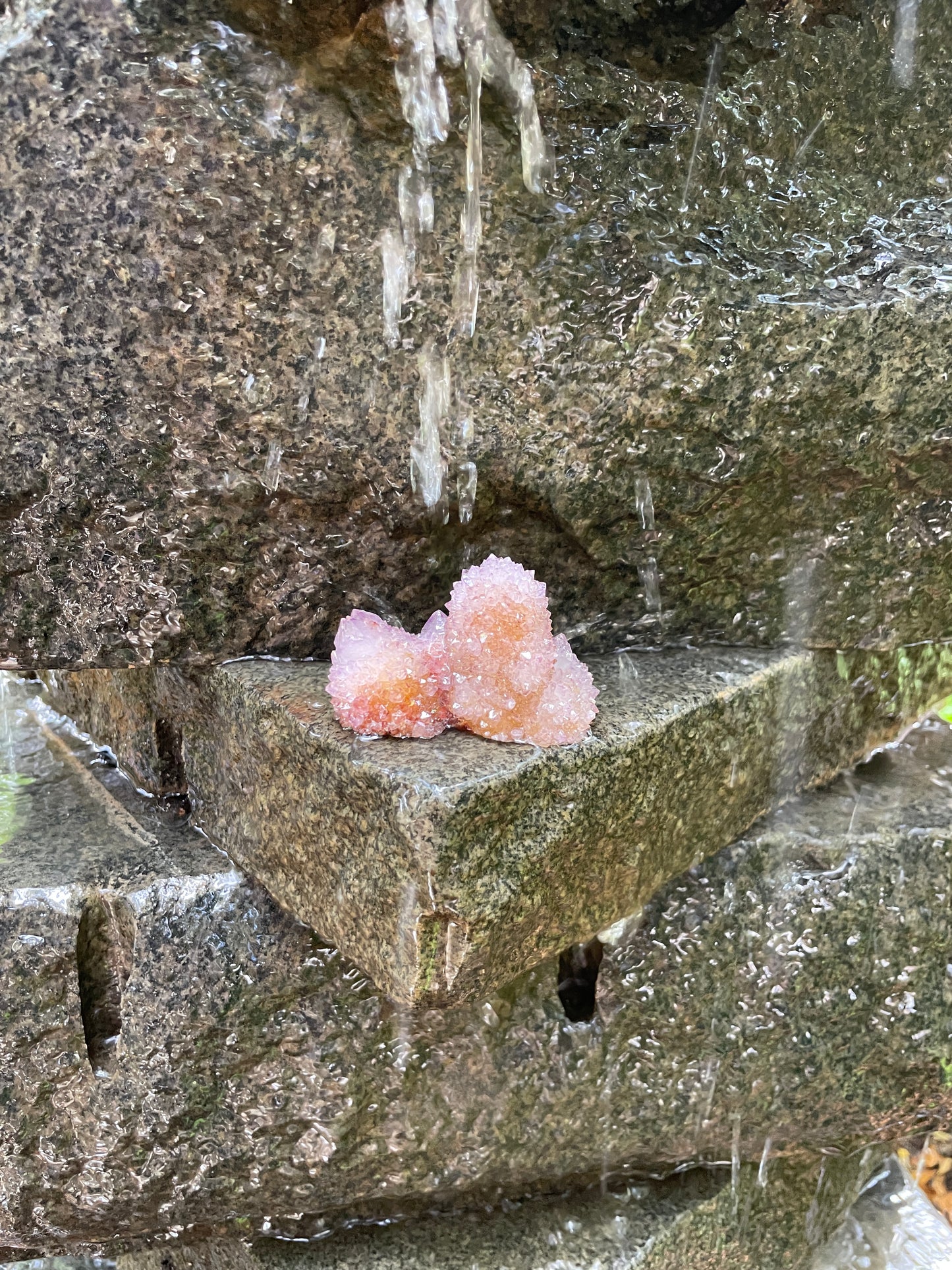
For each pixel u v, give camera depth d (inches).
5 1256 13.0
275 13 9.2
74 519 10.7
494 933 9.3
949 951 13.4
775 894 12.9
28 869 11.6
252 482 10.8
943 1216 16.7
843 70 11.7
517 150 10.4
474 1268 12.6
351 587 11.7
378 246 10.2
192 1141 11.6
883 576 13.4
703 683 11.7
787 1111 13.5
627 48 10.7
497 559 9.9
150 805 13.4
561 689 9.8
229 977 11.4
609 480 11.7
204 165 9.5
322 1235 12.9
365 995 11.7
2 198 9.5
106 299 9.9
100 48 9.1
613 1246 13.1
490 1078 12.2
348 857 9.6
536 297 10.8
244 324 10.1
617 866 10.6
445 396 10.9
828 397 11.8
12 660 11.3
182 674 12.1
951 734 16.2
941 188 12.6
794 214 11.9
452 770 8.9
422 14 9.4
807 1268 15.4
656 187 11.1
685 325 11.2
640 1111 12.9
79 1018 11.3
